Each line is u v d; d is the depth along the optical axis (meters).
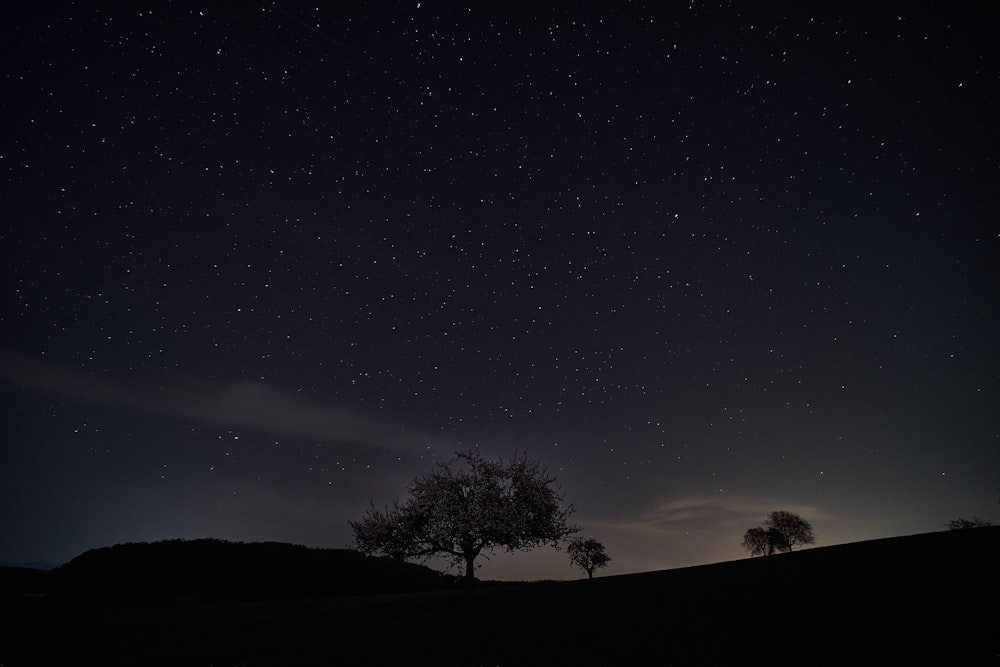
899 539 29.84
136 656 21.95
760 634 16.17
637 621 19.50
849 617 16.72
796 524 56.84
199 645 23.38
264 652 20.56
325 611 32.28
